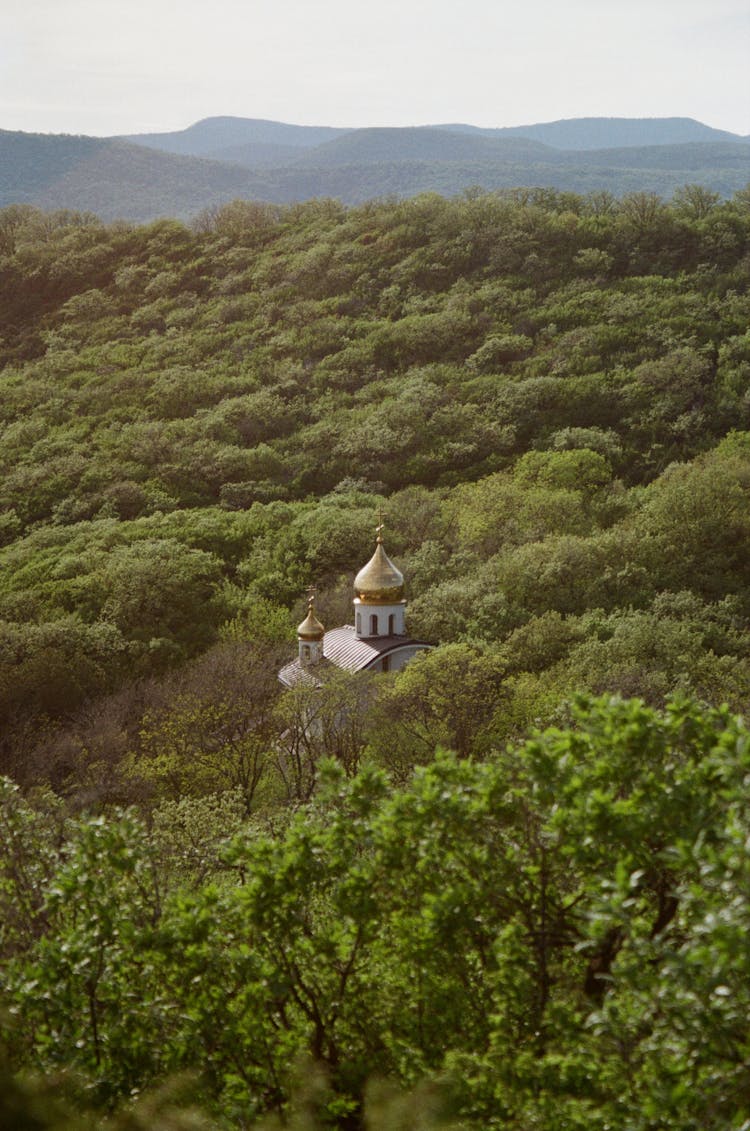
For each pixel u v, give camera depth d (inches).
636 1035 524.4
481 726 1865.2
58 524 4151.1
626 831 562.9
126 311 6924.2
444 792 625.0
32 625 2770.7
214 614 2987.2
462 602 2615.7
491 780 629.3
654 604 2571.4
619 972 494.9
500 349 5270.7
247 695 2156.7
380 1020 649.6
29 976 608.7
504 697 1936.5
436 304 5974.4
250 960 620.7
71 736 2207.2
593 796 566.9
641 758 601.6
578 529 3218.5
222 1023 622.5
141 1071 614.2
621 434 4507.9
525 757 620.4
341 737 1915.6
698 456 3946.9
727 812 532.1
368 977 665.6
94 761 2063.2
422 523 3417.8
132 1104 601.3
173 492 4306.1
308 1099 612.7
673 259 6067.9
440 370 5211.6
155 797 1934.1
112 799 1914.4
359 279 6476.4
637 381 4768.7
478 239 6510.8
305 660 2289.6
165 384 5433.1
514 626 2503.7
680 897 487.2
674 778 588.4
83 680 2544.3
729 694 1921.8
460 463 4315.9
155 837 1094.4
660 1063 489.4
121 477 4407.0
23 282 7480.3
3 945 713.6
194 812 1320.1
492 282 6117.1
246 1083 594.2
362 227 7111.2
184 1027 619.2
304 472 4362.7
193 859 1090.7
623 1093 510.6
